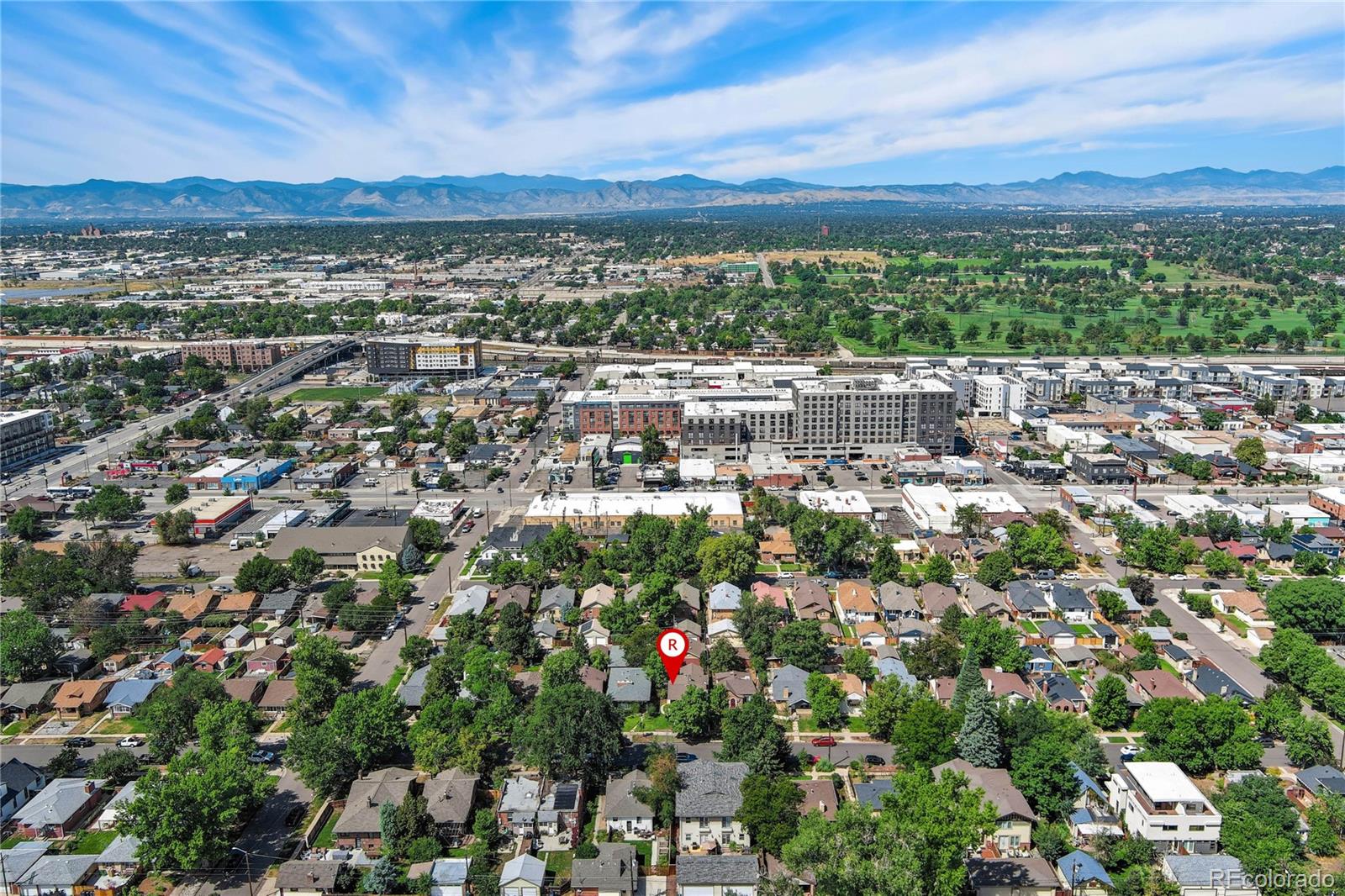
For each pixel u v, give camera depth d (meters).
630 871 128.88
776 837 130.50
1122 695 166.00
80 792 147.88
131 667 196.00
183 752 159.00
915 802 125.81
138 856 129.88
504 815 140.38
